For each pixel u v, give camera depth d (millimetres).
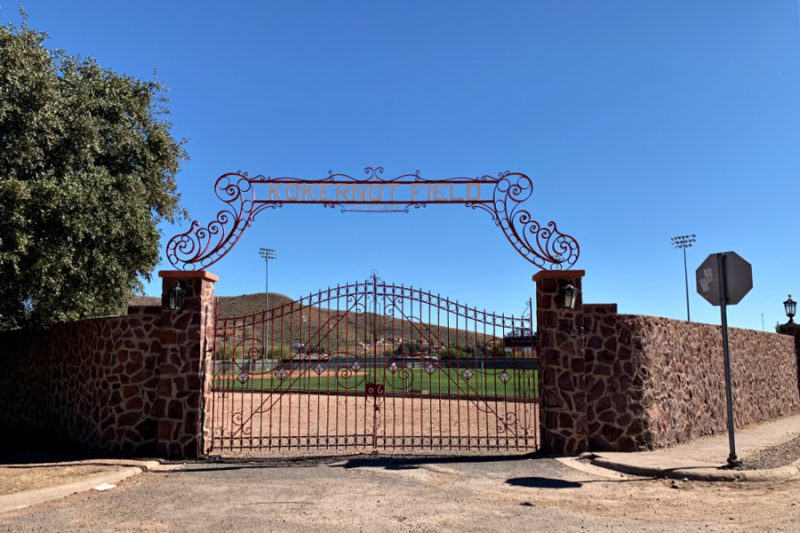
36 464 10148
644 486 8633
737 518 6848
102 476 9055
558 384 11180
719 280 9820
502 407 20203
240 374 11703
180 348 11117
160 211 17500
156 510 7340
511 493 8219
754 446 11680
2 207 10867
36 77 11625
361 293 11812
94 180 13008
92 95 14250
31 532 6449
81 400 12383
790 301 21734
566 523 6703
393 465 10289
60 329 13773
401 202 11539
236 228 11344
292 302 11773
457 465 10242
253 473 9648
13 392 16047
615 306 11578
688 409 12633
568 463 10320
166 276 11148
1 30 11430
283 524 6707
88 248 13133
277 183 11492
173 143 17141
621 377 11328
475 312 11789
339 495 8094
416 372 32719
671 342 12414
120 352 11594
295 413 18594
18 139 11484
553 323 11320
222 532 6402
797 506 7340
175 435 10961
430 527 6570
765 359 17984
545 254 11469
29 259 11883
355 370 11828
